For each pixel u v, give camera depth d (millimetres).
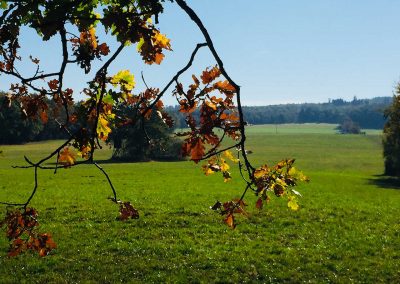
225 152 3863
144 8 2992
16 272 15750
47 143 131375
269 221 25812
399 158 69250
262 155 139500
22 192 38156
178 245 19906
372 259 18375
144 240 20812
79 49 3041
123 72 3387
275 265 17328
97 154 118562
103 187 43031
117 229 23031
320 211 29469
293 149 166625
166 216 26562
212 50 2889
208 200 33781
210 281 15531
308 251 19406
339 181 59656
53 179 51750
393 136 69000
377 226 25266
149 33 2926
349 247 20250
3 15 2904
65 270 16266
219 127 2961
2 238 19031
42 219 25578
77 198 34250
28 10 2902
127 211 3398
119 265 17000
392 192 48656
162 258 18031
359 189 49625
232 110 2967
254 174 3479
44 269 16219
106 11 3078
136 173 63344
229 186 45906
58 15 2889
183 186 45312
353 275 16391
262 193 3426
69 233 21797
